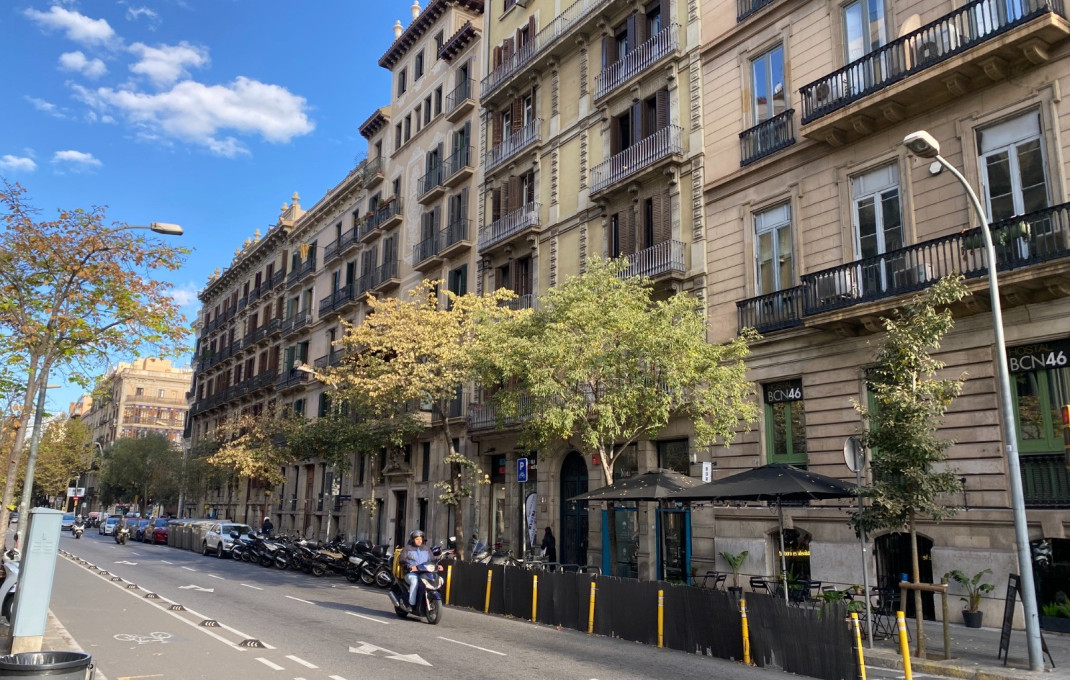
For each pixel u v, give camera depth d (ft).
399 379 73.26
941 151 52.39
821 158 60.39
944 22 52.13
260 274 190.60
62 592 60.54
